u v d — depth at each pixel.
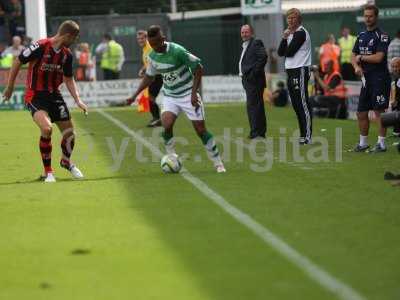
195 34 75.38
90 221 20.34
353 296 14.08
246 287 14.77
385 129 32.16
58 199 23.30
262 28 72.75
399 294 14.19
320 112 49.38
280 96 56.22
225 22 74.94
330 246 17.42
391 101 35.19
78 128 43.91
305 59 34.81
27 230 19.55
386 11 56.56
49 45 26.00
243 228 19.17
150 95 43.38
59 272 16.02
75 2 84.31
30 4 69.50
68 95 63.12
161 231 19.06
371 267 15.84
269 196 23.14
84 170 28.94
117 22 75.69
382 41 31.80
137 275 15.68
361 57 31.86
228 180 25.94
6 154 33.91
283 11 71.12
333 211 20.95
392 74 35.72
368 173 27.05
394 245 17.45
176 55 26.34
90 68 69.31
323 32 69.94
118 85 63.81
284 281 15.03
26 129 44.44
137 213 21.16
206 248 17.47
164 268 16.08
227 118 48.81
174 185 25.19
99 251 17.44
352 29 69.31
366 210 21.03
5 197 23.81
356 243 17.66
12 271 16.17
